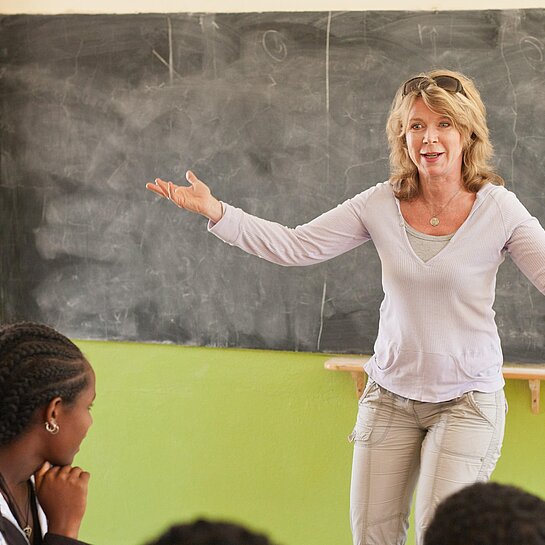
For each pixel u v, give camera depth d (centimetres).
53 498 237
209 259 480
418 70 442
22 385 221
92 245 496
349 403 467
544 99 430
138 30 477
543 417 445
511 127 435
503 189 331
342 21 448
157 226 486
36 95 495
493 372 333
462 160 330
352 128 452
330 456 472
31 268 507
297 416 475
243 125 466
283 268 470
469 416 328
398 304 332
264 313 475
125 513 505
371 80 448
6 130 500
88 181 493
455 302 324
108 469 505
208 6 466
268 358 477
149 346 495
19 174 502
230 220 347
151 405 496
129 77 481
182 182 479
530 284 443
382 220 337
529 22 428
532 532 131
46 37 490
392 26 443
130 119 483
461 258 322
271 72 460
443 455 329
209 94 470
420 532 334
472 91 334
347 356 466
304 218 463
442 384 329
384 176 451
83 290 500
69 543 228
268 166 465
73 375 228
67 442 232
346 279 462
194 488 493
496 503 136
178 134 477
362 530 350
